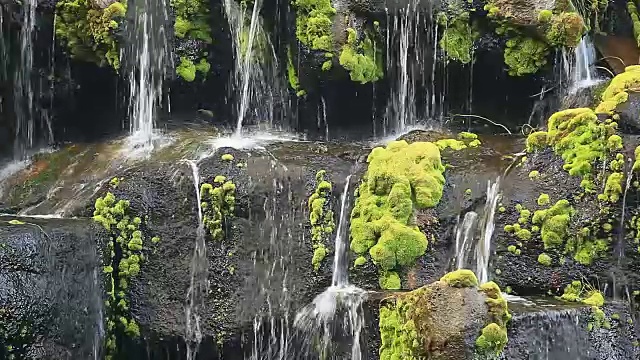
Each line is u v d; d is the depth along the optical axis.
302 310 5.29
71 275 4.77
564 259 4.92
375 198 5.40
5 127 7.16
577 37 6.30
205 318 5.36
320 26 6.50
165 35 6.81
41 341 4.43
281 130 7.04
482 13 6.48
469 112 6.83
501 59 6.55
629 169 4.87
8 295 4.30
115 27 6.53
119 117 7.05
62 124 7.15
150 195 5.69
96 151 6.79
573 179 5.08
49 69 6.87
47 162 6.91
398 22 6.53
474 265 5.19
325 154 5.97
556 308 4.40
